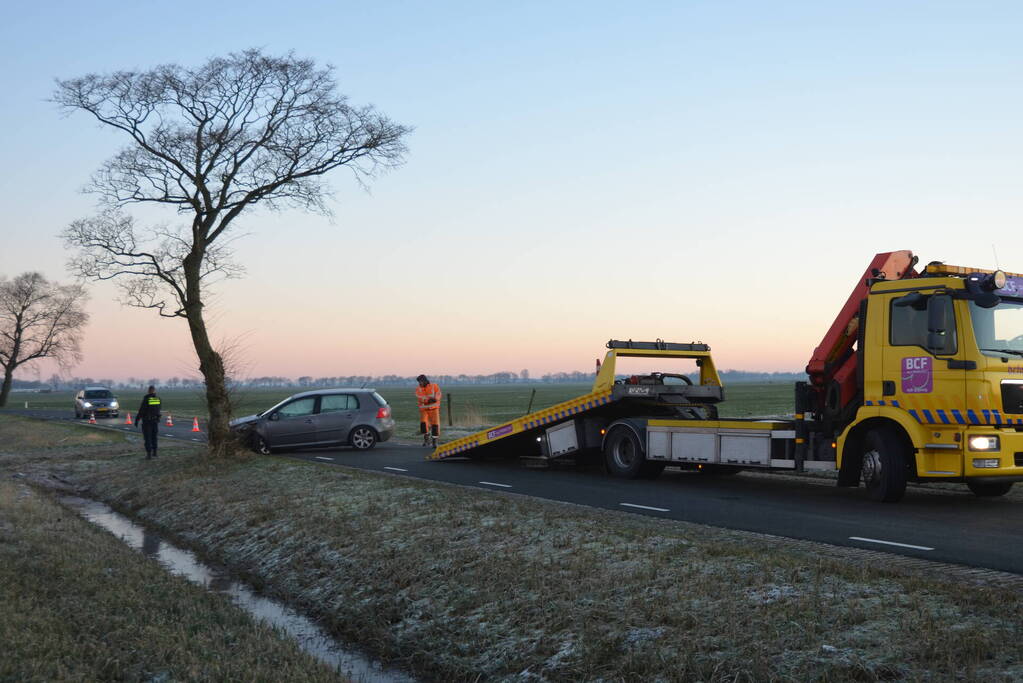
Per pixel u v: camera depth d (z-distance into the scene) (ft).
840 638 19.44
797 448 43.70
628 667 20.12
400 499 42.01
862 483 49.52
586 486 48.42
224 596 33.53
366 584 31.04
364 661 25.68
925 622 19.65
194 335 67.62
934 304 37.19
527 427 58.75
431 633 25.93
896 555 27.27
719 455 47.32
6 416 186.09
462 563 30.14
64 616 26.89
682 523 34.06
